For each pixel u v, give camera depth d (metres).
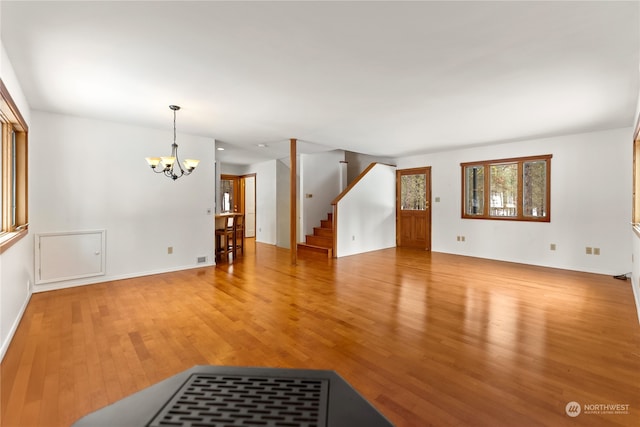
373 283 4.46
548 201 5.48
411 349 2.48
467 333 2.78
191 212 5.36
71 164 4.18
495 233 6.20
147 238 4.88
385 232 7.77
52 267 4.05
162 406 0.76
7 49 2.33
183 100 3.50
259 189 8.87
